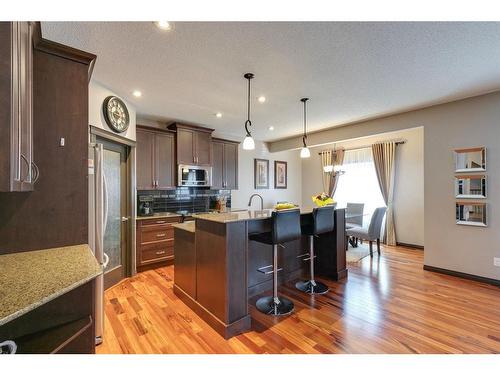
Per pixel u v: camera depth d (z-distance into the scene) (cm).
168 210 453
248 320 223
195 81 280
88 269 125
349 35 195
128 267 352
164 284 324
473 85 293
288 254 334
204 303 239
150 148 400
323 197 330
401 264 407
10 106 105
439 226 361
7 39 105
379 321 232
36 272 121
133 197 356
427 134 369
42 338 130
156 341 205
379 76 268
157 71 256
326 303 269
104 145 310
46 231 160
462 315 242
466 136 335
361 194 596
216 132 534
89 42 203
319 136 520
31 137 134
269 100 340
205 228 239
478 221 328
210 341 204
